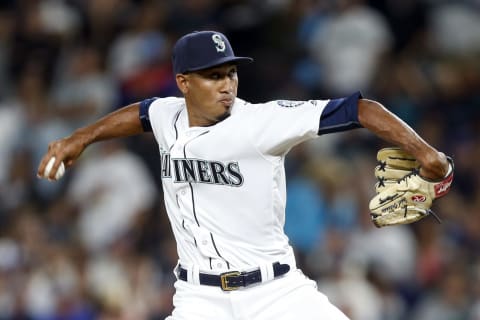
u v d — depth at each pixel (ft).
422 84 174.91
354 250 142.31
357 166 153.99
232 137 71.82
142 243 149.89
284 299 73.20
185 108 76.79
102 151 157.07
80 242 145.69
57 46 181.16
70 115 169.37
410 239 146.10
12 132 169.48
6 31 186.70
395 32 182.29
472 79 177.58
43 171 79.05
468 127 169.17
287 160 154.30
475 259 145.07
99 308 135.54
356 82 172.24
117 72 176.55
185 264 74.69
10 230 148.46
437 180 69.46
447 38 184.44
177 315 74.23
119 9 186.91
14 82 179.01
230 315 73.51
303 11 177.99
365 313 133.69
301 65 172.45
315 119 69.82
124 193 154.40
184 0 179.63
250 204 72.49
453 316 136.36
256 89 166.61
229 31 172.96
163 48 172.86
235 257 73.00
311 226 148.15
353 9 177.78
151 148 160.66
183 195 73.97
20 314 138.82
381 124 68.13
